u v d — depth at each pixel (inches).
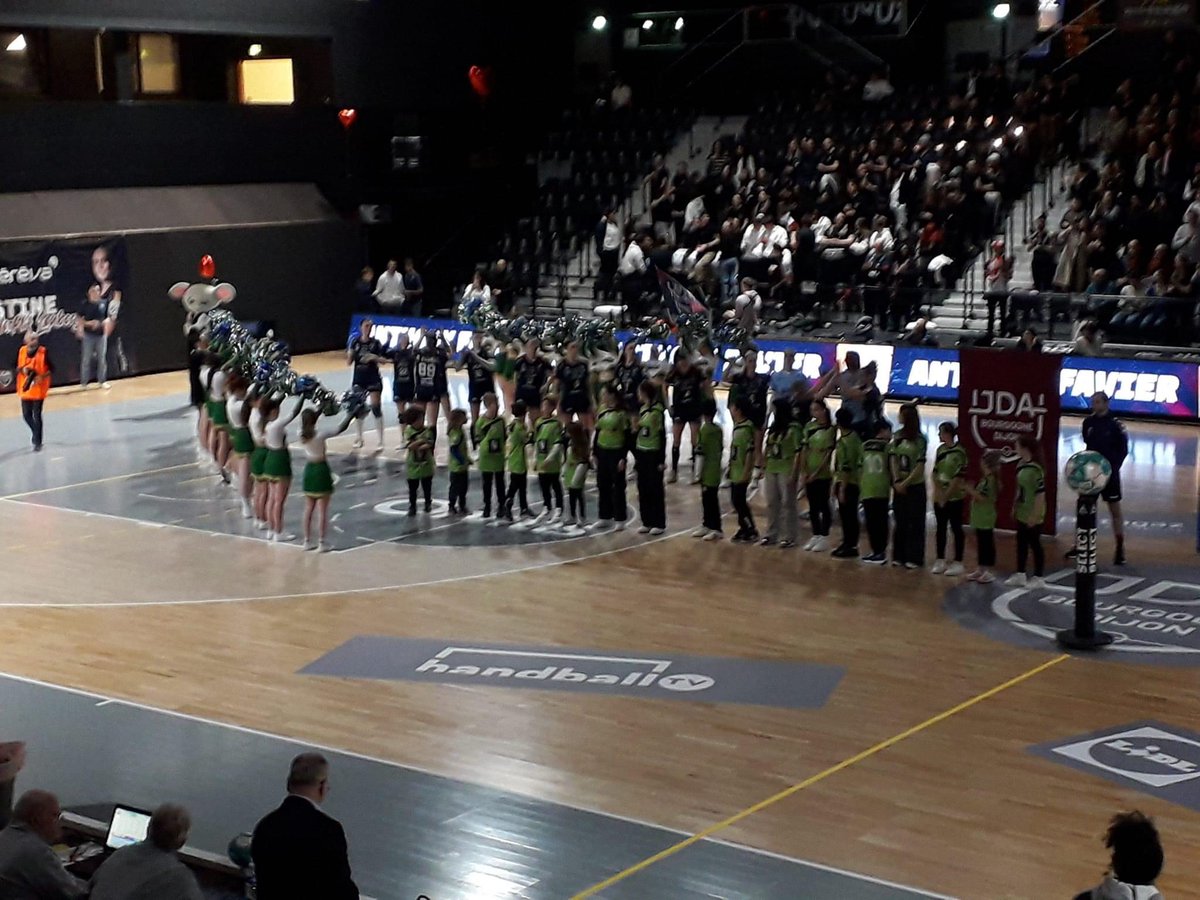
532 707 539.5
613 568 727.7
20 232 1237.7
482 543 778.2
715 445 768.3
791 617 644.7
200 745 507.5
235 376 835.4
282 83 1449.3
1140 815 260.2
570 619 646.5
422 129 1531.7
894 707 534.3
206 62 1401.3
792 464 753.6
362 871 407.5
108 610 669.3
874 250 1230.9
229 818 446.6
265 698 553.6
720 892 392.2
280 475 783.7
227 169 1396.4
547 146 1578.5
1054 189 1301.7
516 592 688.4
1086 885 394.9
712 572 718.5
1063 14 1397.6
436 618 650.8
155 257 1330.0
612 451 791.7
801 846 421.1
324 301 1466.5
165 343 1353.3
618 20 1608.0
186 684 570.9
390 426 1089.4
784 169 1358.3
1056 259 1165.7
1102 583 687.1
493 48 1569.9
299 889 299.9
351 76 1464.1
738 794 459.2
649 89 1604.3
